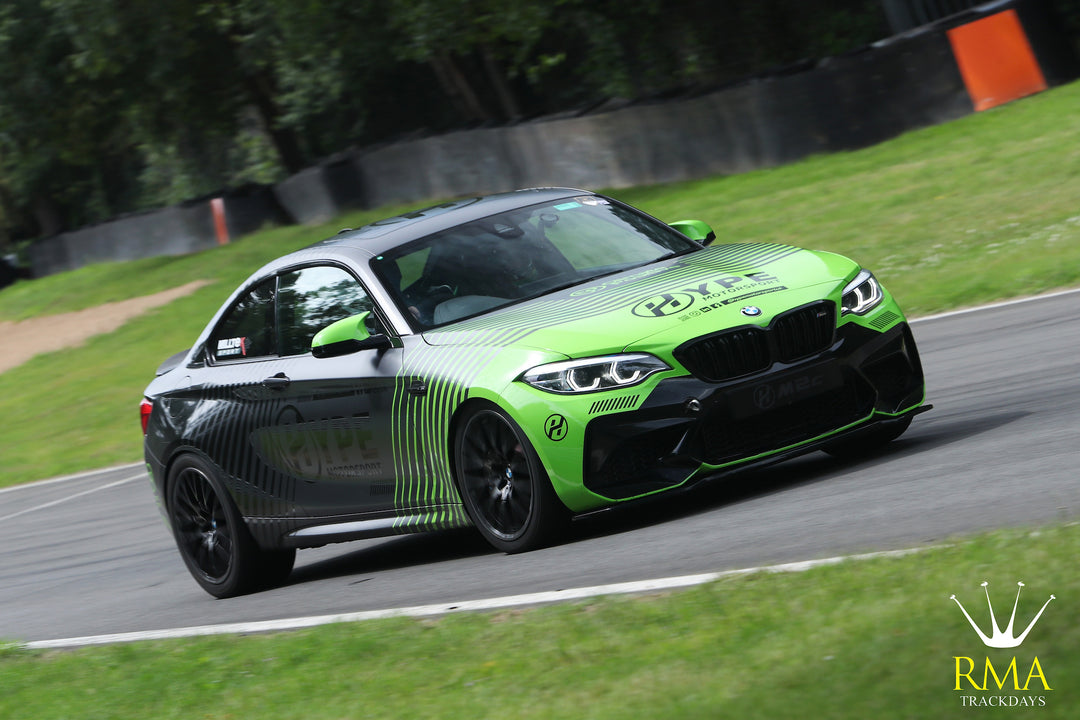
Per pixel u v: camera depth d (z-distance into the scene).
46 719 16.19
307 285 23.47
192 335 76.69
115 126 126.38
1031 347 29.89
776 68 73.25
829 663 11.17
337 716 13.51
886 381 20.42
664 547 18.19
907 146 65.00
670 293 20.03
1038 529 13.84
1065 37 67.62
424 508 21.25
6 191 164.75
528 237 22.80
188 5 109.75
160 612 24.02
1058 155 54.19
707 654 12.40
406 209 97.56
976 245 46.25
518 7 88.56
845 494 19.00
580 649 13.61
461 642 15.20
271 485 23.59
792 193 63.72
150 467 25.80
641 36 104.75
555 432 18.89
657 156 78.12
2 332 99.81
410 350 21.02
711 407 18.84
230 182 141.00
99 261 125.56
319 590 22.67
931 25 66.88
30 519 40.09
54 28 114.00
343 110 130.12
